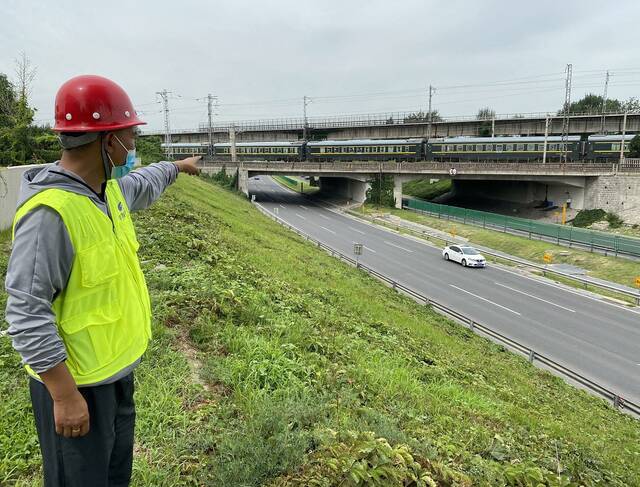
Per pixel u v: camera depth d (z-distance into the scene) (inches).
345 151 2514.8
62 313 78.4
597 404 470.6
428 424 230.2
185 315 261.7
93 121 79.1
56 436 82.9
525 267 1237.1
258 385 203.9
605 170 1782.7
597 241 1306.6
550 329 785.6
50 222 72.3
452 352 469.1
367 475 139.3
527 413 324.2
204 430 163.2
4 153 661.3
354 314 465.4
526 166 1898.4
